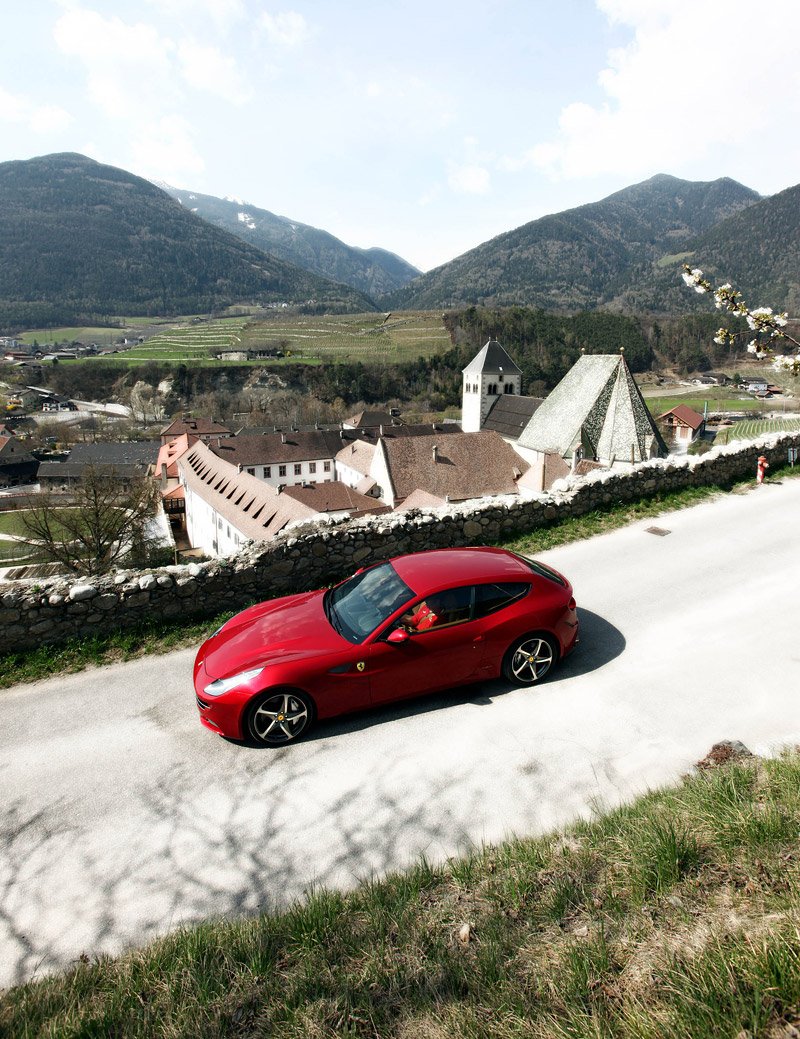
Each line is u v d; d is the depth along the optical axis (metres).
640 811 4.14
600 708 5.87
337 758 5.38
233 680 5.47
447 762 5.22
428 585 5.94
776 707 5.70
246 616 6.50
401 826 4.54
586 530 11.29
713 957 2.70
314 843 4.45
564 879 3.56
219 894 4.08
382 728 5.76
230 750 5.64
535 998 2.76
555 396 44.25
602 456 39.03
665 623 7.57
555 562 9.84
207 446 80.00
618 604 8.20
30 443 116.44
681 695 6.01
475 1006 2.76
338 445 89.50
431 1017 2.75
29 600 7.56
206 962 3.31
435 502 35.75
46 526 38.44
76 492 40.44
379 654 5.61
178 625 8.18
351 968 3.14
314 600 6.57
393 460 49.31
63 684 7.04
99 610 7.85
